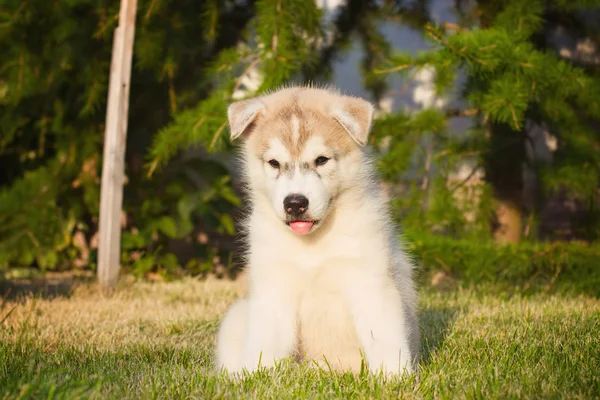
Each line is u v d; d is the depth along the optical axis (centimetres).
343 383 374
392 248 425
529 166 938
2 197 934
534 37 945
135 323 608
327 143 407
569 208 1078
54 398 314
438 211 867
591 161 870
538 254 796
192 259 987
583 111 874
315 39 917
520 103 730
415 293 478
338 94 457
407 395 347
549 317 582
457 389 354
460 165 928
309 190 391
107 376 376
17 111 945
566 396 332
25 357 431
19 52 880
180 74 942
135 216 949
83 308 678
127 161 970
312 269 403
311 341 426
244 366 391
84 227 1023
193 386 360
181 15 888
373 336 393
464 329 542
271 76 738
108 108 792
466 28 930
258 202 427
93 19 884
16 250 930
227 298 755
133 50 860
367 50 1025
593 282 762
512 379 373
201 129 771
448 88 805
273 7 746
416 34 1049
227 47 955
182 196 936
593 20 990
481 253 812
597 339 468
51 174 947
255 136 436
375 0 1002
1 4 841
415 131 838
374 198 429
